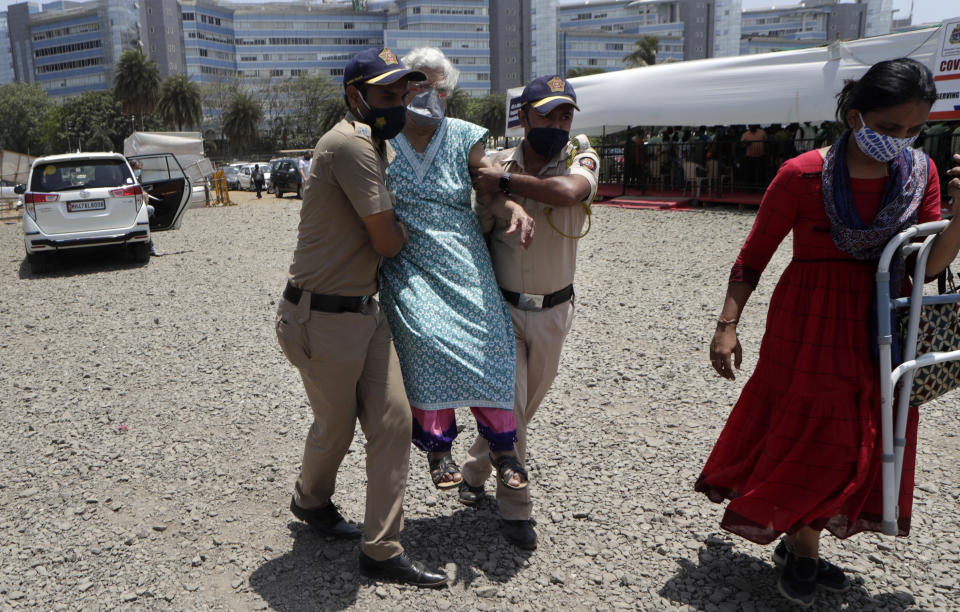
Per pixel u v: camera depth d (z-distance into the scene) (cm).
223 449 415
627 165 1930
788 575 260
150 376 557
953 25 1145
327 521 310
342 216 251
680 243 1177
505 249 290
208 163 2514
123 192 1107
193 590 279
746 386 264
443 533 315
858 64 1294
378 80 238
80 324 748
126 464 397
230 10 14988
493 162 300
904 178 228
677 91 1548
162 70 14150
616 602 266
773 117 1420
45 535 324
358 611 262
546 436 420
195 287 934
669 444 405
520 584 278
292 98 11031
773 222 247
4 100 10562
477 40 15225
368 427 268
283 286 922
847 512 242
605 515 329
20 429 455
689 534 312
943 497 340
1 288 991
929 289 728
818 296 239
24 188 1114
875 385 235
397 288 275
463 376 268
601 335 638
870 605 261
